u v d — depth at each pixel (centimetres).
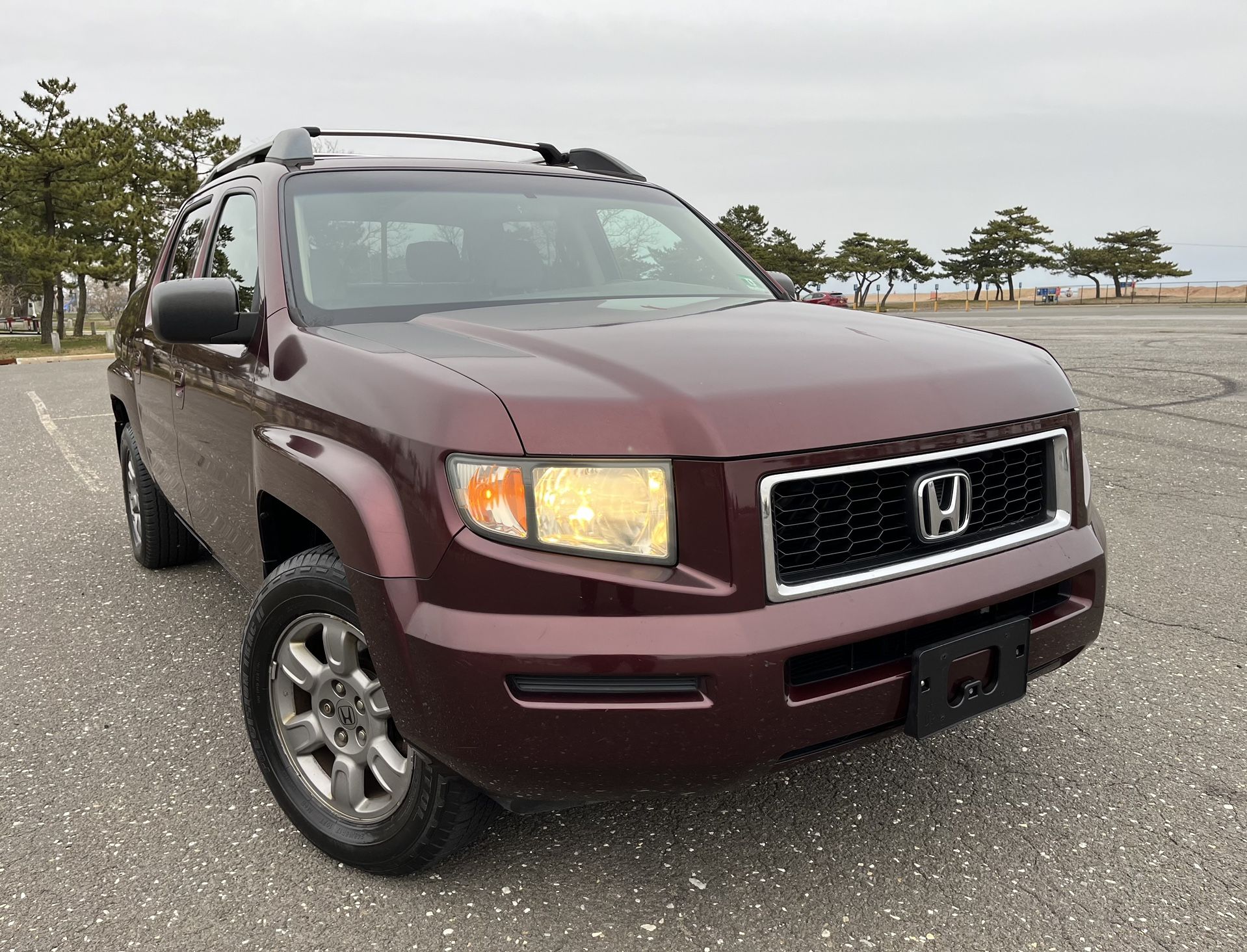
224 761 286
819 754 194
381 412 202
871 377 204
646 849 237
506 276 293
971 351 231
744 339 223
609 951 202
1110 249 8944
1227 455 683
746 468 181
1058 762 275
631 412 185
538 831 246
